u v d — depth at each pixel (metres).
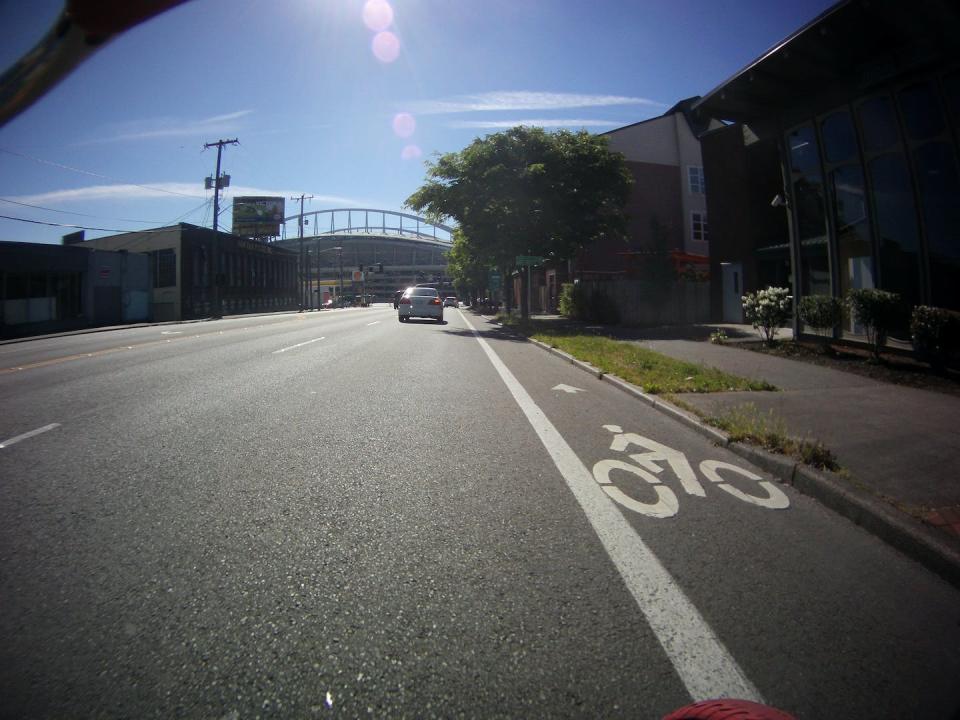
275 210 78.19
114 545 3.53
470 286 71.19
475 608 2.88
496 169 23.56
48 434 6.22
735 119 14.12
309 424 6.77
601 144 25.56
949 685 2.34
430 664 2.44
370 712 2.16
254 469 5.04
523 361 13.48
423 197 26.38
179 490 4.50
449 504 4.26
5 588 3.02
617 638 2.64
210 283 50.25
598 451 5.73
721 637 2.65
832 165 12.09
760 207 20.06
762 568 3.34
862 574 3.29
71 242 54.84
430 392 9.05
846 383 8.72
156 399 8.26
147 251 47.72
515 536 3.72
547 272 41.22
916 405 7.14
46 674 2.35
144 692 2.25
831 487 4.33
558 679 2.36
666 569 3.30
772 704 2.23
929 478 4.52
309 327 25.77
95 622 2.72
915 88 10.02
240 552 3.45
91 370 11.27
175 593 2.98
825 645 2.61
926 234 10.04
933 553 3.35
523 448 5.82
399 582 3.12
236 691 2.27
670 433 6.50
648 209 35.34
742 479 4.92
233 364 12.19
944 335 8.89
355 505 4.21
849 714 2.18
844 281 12.15
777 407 7.12
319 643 2.58
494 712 2.17
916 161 10.13
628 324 24.08
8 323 29.47
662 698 2.25
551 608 2.88
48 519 3.92
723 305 21.95
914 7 8.84
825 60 10.79
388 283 178.25
